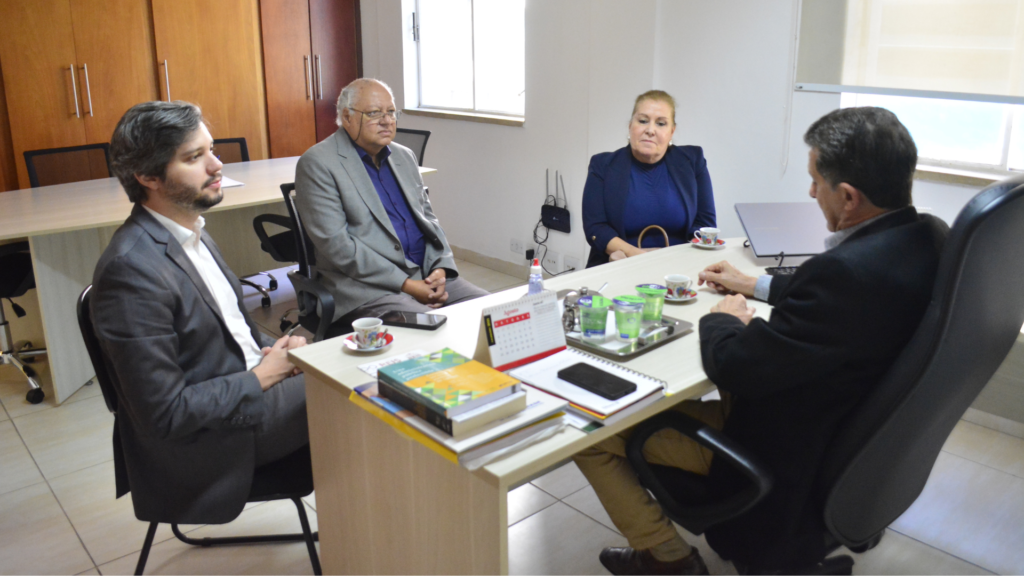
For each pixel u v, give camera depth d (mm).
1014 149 2773
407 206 2797
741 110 3406
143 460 1671
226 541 2049
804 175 3244
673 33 3578
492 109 4801
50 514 2197
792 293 1327
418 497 1409
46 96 4512
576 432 1279
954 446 2555
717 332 1498
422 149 4105
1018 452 2514
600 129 3953
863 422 1244
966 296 1131
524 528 2105
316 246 2566
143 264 1536
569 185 4215
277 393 1797
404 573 1511
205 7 4949
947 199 2902
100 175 4070
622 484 1677
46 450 2574
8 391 3053
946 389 1234
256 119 5328
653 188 2838
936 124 2959
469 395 1225
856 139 1317
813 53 3105
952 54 2729
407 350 1634
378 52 5465
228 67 5121
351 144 2641
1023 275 1225
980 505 2223
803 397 1341
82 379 3084
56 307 2908
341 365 1552
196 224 1776
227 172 4129
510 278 4688
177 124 1587
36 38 4410
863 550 1646
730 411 1617
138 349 1509
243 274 4203
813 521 1382
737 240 2633
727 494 1470
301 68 5441
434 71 5160
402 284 2602
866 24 2934
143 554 1805
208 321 1671
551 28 4094
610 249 2791
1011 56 2596
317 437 1667
